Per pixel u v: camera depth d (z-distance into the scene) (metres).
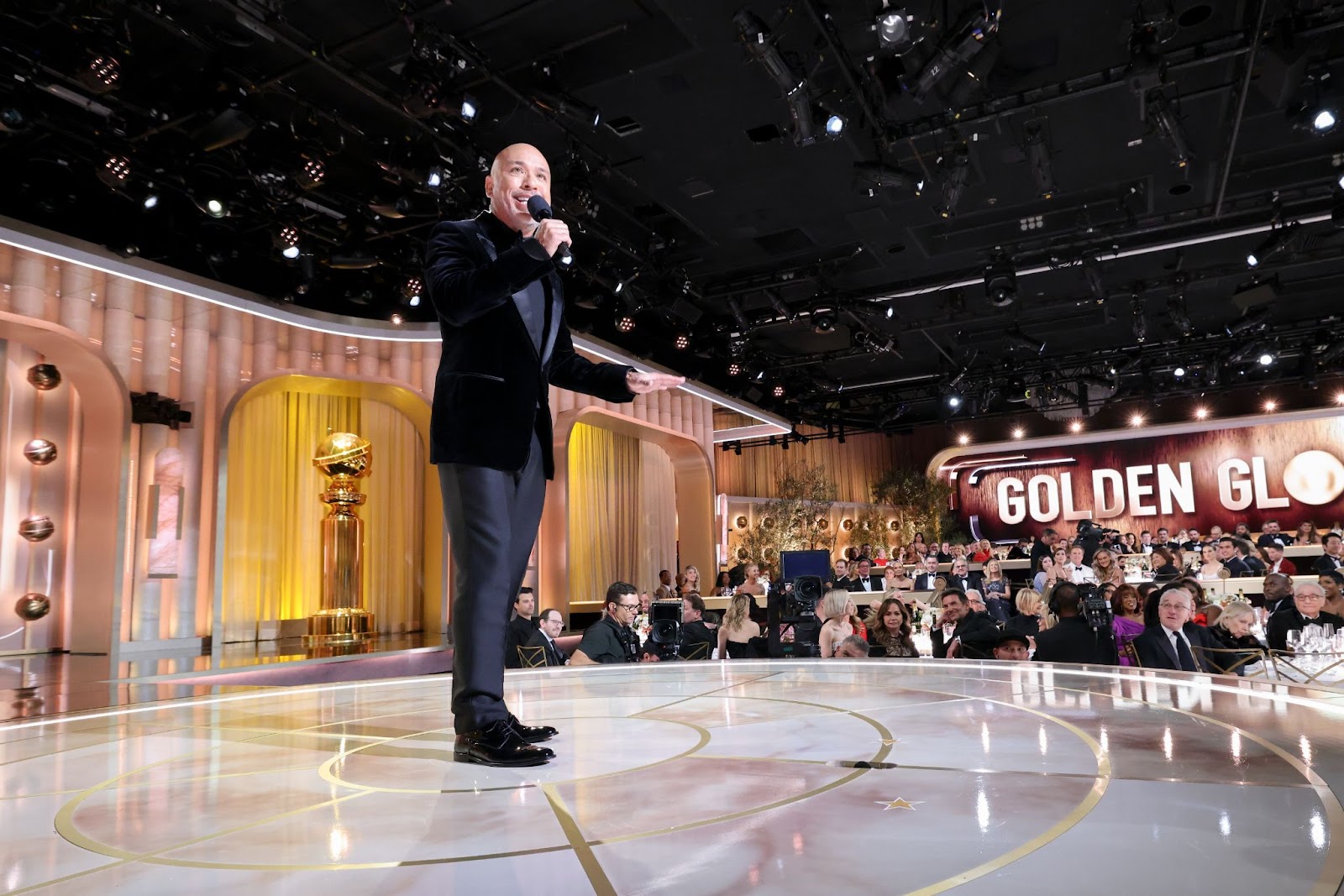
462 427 1.69
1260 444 17.81
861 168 7.64
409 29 5.95
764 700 2.00
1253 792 1.00
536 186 1.83
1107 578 8.35
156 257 8.59
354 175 8.34
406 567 13.39
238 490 11.85
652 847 0.90
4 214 7.56
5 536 9.15
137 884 0.83
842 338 12.90
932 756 1.29
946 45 5.82
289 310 9.71
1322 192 8.81
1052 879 0.76
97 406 9.20
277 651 9.86
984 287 10.38
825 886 0.77
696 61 6.71
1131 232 9.44
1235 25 6.34
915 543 14.77
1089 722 1.52
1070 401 15.88
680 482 16.02
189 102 6.48
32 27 6.04
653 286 11.13
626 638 5.94
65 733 1.83
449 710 2.11
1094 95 7.14
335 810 1.10
